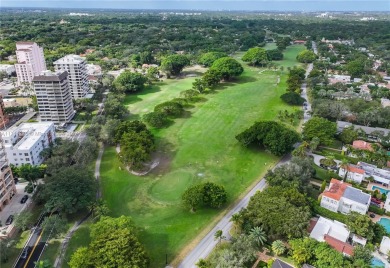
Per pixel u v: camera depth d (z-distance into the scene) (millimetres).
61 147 137125
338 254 81750
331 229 96188
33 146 131625
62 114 178000
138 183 126250
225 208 111938
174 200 116188
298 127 173000
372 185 121812
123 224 90250
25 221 96438
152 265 87750
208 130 173250
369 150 140375
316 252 83500
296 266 85062
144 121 179750
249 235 91438
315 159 140125
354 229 94250
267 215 94812
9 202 112750
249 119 187375
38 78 168500
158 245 94812
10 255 90625
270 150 142625
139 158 130375
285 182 111938
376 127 169375
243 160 143125
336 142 155125
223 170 135625
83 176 112125
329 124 151375
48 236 91875
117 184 125312
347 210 105250
